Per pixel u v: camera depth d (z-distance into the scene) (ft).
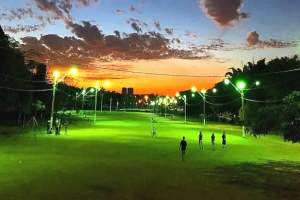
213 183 54.60
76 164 67.15
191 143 120.37
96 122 245.24
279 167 74.90
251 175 63.10
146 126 214.48
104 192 45.83
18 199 41.24
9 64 131.23
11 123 182.39
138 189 48.29
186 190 48.96
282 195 48.42
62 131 155.33
